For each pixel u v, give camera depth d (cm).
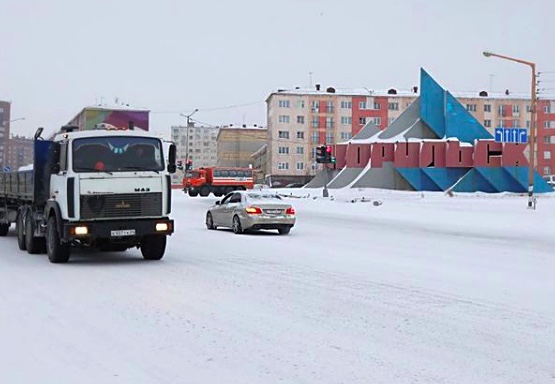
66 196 1346
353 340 725
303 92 10938
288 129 10881
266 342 715
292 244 1870
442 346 700
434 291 1054
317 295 1009
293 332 762
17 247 1791
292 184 9906
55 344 706
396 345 704
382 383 572
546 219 2955
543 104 11269
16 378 588
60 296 999
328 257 1544
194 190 6053
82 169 1348
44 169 1541
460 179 5538
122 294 1015
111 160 1369
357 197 4797
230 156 14362
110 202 1357
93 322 814
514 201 4181
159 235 1438
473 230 2509
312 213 3522
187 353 670
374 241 2011
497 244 1953
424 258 1550
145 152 1397
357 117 10994
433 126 5856
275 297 990
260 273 1252
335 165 6212
